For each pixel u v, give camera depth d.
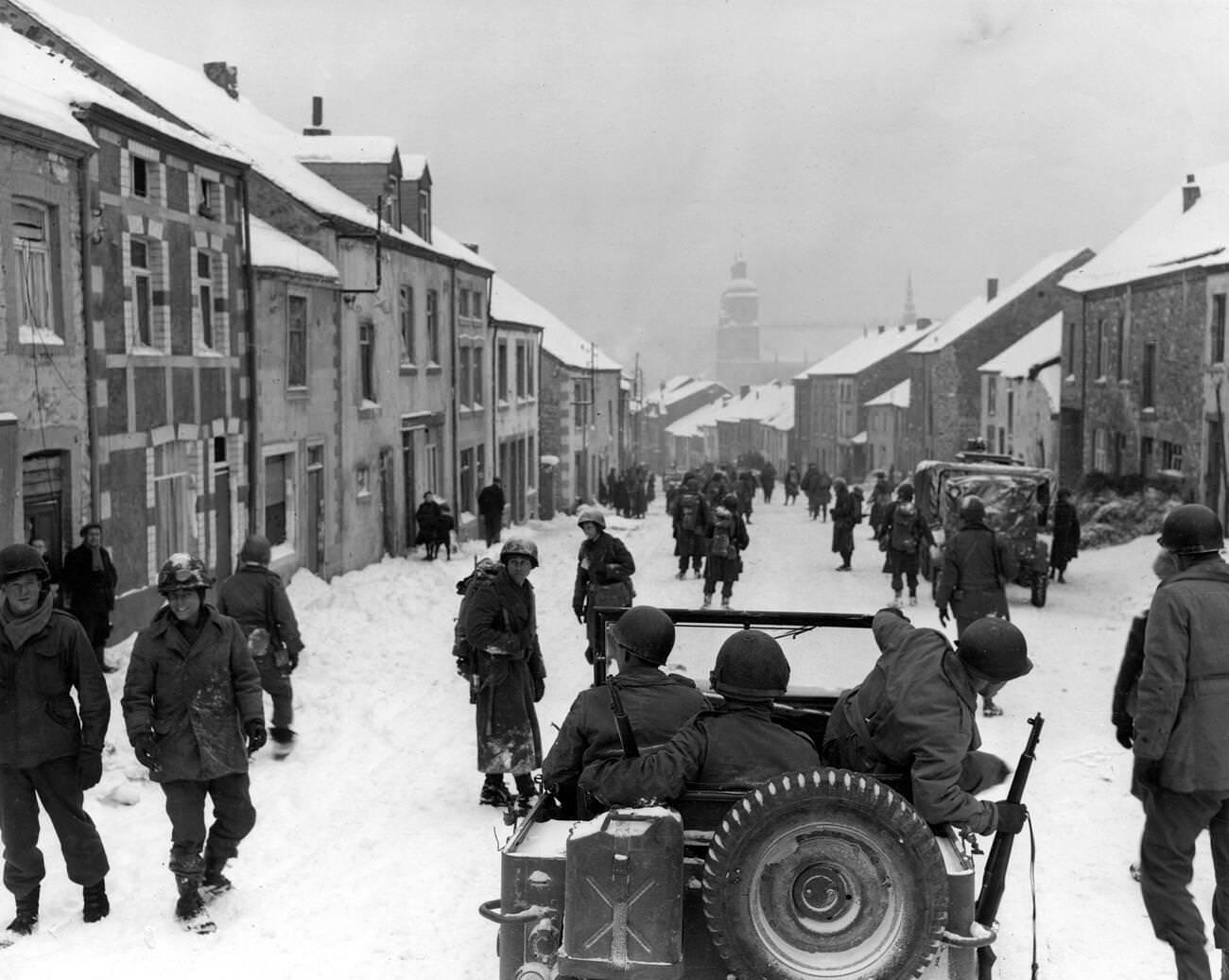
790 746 5.02
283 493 22.14
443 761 10.66
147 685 7.10
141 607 16.23
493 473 38.78
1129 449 35.62
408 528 29.94
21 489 13.17
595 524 13.30
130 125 15.78
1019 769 5.07
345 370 24.88
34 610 6.79
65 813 6.90
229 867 7.95
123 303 15.85
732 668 5.08
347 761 10.64
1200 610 5.53
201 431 18.23
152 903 7.34
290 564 21.66
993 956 5.05
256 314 20.39
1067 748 10.85
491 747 9.16
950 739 4.82
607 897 4.54
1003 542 12.92
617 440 65.00
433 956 6.54
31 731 6.78
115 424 15.61
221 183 19.03
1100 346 38.59
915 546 20.73
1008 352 58.28
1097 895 7.38
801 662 6.61
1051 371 46.84
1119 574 25.02
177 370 17.41
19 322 13.47
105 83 22.25
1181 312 31.11
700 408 156.75
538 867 4.82
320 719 12.16
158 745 7.08
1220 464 28.39
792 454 111.00
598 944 4.54
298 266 21.30
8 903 7.36
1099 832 8.55
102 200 15.27
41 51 17.70
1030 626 18.69
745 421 127.19
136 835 8.61
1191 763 5.53
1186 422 30.72
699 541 24.55
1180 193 40.78
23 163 13.48
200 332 18.34
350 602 19.97
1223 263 27.97
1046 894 7.39
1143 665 5.89
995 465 23.02
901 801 4.43
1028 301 65.25
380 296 27.23
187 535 17.98
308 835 8.61
